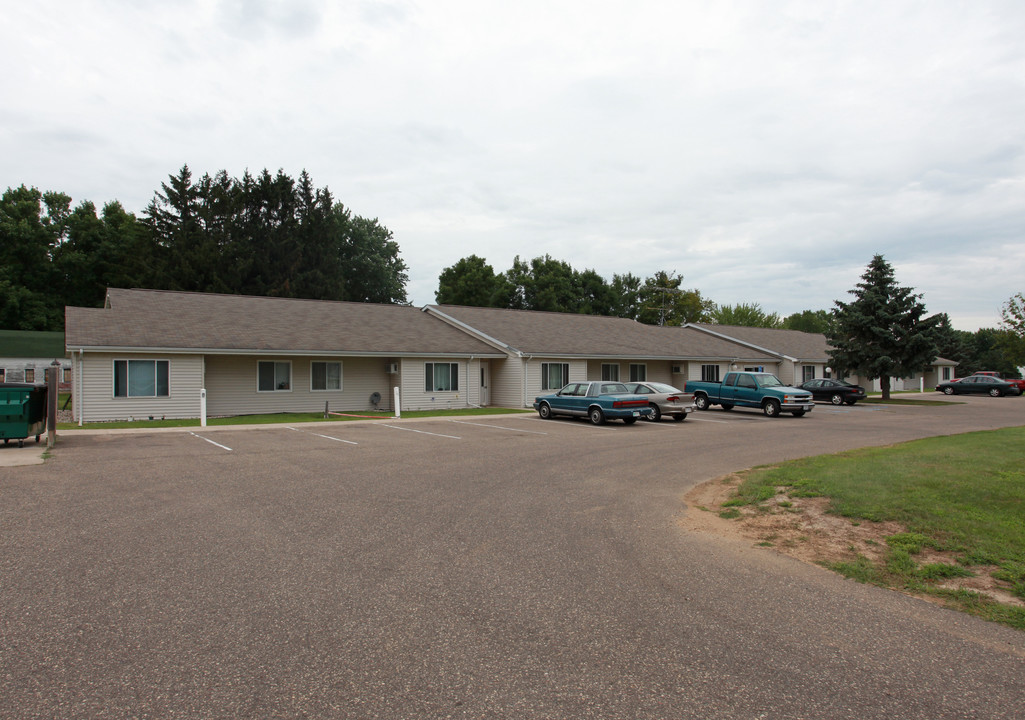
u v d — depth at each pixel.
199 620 4.55
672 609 4.90
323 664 3.91
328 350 23.69
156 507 8.12
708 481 10.48
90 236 52.44
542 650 4.14
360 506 8.30
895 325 36.72
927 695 3.62
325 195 54.19
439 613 4.75
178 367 21.31
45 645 4.12
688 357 35.22
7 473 10.62
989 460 10.45
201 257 43.84
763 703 3.50
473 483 10.07
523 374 28.25
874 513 7.31
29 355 42.16
